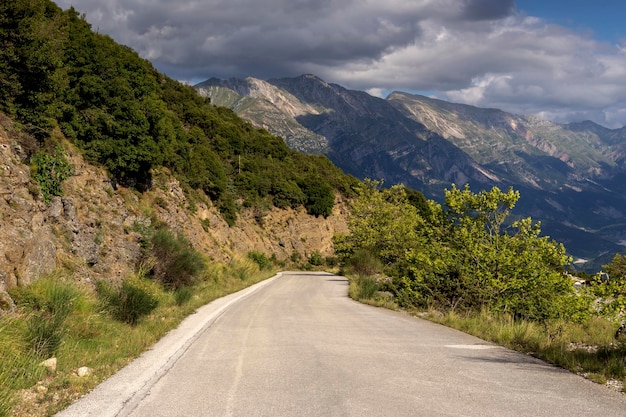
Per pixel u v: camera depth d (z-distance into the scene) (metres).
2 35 16.17
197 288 23.48
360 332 12.07
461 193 19.31
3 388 5.89
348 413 5.19
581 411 5.24
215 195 53.06
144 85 28.47
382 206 49.19
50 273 12.09
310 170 92.38
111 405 5.63
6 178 12.80
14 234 11.14
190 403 5.70
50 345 8.04
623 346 8.92
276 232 71.50
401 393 6.02
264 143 89.50
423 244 20.33
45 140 18.09
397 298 20.77
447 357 8.62
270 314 16.45
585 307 14.18
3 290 9.70
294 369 7.59
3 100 16.17
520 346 10.23
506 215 18.64
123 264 18.20
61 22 22.98
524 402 5.58
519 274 17.53
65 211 15.66
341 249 51.06
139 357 8.67
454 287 19.03
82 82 23.58
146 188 29.17
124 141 24.66
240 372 7.43
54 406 5.53
